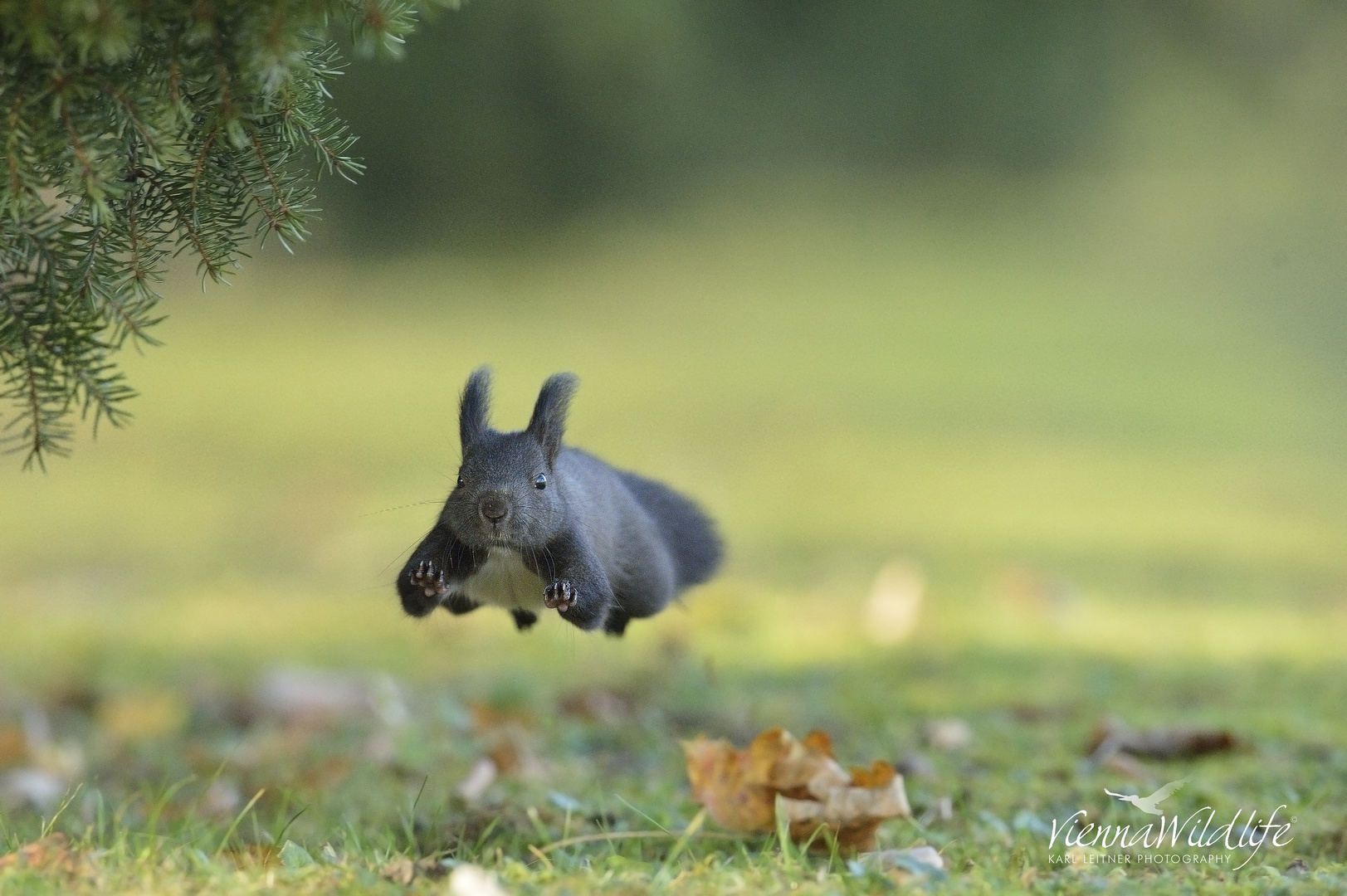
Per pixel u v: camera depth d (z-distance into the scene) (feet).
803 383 79.87
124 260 18.58
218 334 91.35
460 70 105.60
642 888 16.03
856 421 71.92
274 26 15.37
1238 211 107.76
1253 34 117.29
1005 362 85.66
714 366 84.02
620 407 73.92
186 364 84.23
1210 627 36.60
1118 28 116.98
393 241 105.09
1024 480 60.90
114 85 15.57
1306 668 31.60
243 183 17.44
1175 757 24.41
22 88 15.30
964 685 30.94
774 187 109.60
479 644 37.04
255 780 24.36
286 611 40.81
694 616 38.40
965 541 49.26
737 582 43.27
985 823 20.13
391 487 58.13
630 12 106.42
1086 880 16.89
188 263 98.89
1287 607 39.50
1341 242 103.71
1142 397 78.64
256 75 15.88
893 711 28.50
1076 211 108.88
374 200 105.40
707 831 19.52
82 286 16.96
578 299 98.68
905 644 35.65
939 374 82.69
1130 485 60.08
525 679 32.22
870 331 92.27
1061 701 29.14
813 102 112.98
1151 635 35.78
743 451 65.57
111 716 29.48
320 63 17.83
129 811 22.36
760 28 113.29
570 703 29.43
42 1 14.61
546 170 107.86
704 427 69.87
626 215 107.14
